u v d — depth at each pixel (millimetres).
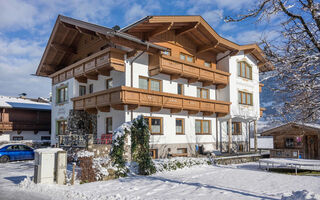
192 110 21641
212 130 24062
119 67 17688
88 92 22109
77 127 21375
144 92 17234
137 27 17453
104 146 16547
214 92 24766
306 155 22344
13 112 29219
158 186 10258
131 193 9062
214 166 17844
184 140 21422
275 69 7109
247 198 8266
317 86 6535
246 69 26422
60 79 23875
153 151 19219
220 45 22812
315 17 6344
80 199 8391
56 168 10750
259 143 35344
